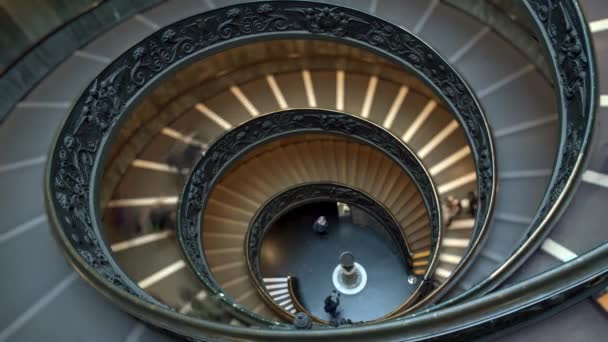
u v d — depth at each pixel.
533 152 7.39
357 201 13.19
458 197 9.72
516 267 3.89
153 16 9.66
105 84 7.88
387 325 2.87
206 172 10.55
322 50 11.37
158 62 8.94
